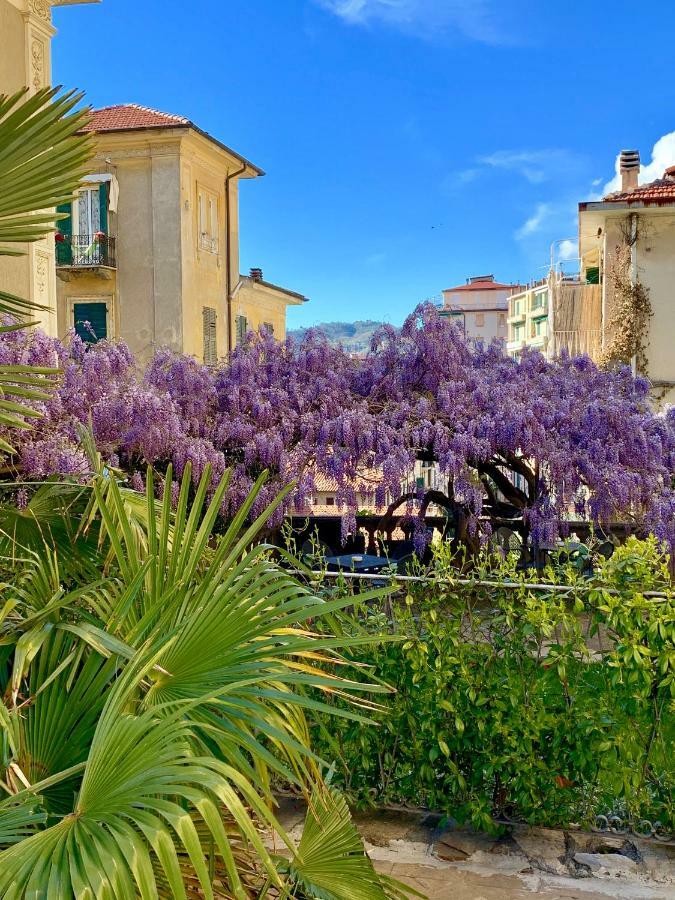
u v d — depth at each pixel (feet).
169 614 8.32
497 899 10.77
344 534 28.89
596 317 67.21
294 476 28.53
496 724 12.33
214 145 71.41
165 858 5.56
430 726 12.60
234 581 8.61
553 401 31.07
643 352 59.11
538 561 30.04
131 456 28.48
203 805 5.92
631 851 12.01
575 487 29.63
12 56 36.19
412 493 30.83
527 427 29.12
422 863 11.74
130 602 8.35
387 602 13.32
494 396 30.17
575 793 12.47
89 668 8.00
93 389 26.43
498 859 11.84
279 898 7.34
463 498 30.73
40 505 11.16
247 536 8.78
